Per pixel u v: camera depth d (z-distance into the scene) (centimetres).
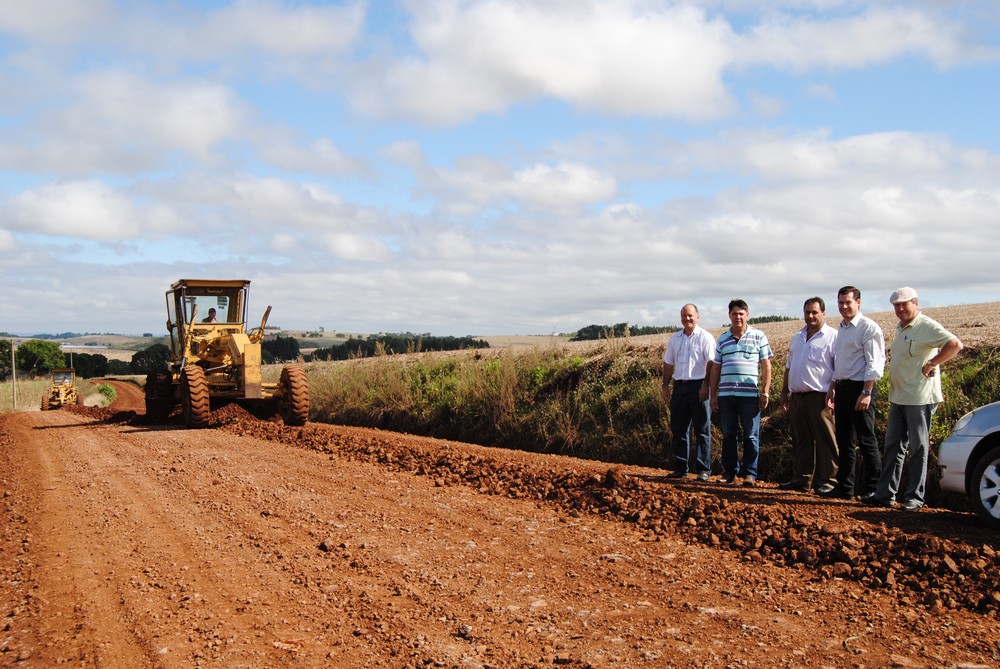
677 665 396
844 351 738
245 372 1600
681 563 572
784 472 960
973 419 646
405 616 473
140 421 1911
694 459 1041
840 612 466
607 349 1457
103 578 562
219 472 995
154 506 805
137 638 446
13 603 511
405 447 1105
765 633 436
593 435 1208
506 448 1322
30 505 837
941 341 658
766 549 592
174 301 1795
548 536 654
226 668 404
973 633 428
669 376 895
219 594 523
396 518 722
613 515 715
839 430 743
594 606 486
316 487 877
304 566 580
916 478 675
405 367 1791
